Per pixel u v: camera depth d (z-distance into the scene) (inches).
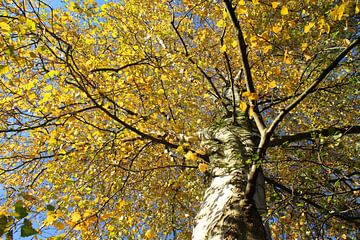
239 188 112.9
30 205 168.4
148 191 205.0
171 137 167.9
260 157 109.4
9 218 65.5
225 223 97.3
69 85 143.3
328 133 143.2
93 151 169.8
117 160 179.9
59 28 146.0
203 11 201.8
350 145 216.8
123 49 187.6
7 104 149.9
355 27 168.1
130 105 167.5
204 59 202.2
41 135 181.5
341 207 166.2
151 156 219.1
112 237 147.4
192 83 191.3
